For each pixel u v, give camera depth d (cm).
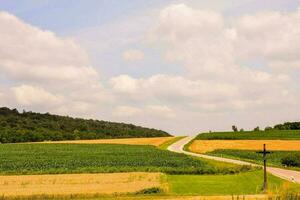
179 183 6312
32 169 8212
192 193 5456
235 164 9381
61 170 7981
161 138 18525
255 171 7875
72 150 12838
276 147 13350
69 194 5131
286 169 8925
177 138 18262
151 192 5388
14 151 12456
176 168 8269
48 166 8725
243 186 6266
